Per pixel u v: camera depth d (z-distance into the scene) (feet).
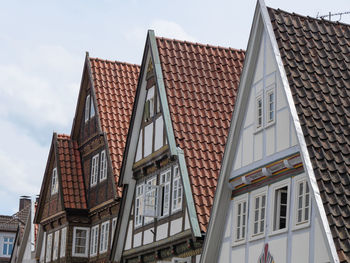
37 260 166.71
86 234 145.48
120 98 143.84
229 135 92.22
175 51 117.29
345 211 70.74
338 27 87.92
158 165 113.91
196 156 105.81
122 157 135.74
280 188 83.56
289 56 83.76
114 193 130.31
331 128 77.30
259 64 88.53
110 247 132.87
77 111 151.94
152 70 117.19
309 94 80.38
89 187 145.79
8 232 231.71
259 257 85.40
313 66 83.20
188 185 102.89
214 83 115.03
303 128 77.25
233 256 90.63
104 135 137.90
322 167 73.87
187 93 112.57
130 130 122.21
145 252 115.44
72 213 145.48
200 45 119.44
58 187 150.82
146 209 111.65
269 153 84.84
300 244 78.13
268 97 86.28
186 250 104.42
